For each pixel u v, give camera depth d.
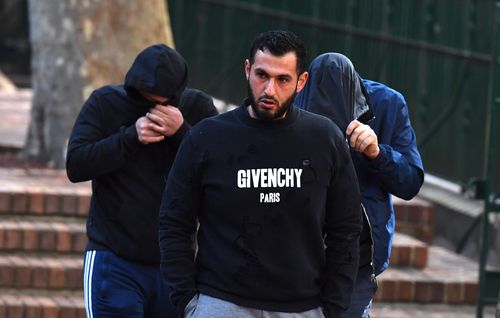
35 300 21.72
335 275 12.23
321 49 36.09
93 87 27.77
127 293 14.62
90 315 14.85
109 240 14.69
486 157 22.31
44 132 28.16
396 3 32.34
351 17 34.56
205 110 15.06
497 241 26.58
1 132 33.44
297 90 12.04
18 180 24.94
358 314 13.77
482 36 28.91
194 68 43.25
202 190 12.11
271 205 11.86
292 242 11.93
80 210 23.48
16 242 22.66
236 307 11.91
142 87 14.21
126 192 14.63
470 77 29.20
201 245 12.16
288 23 37.97
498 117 27.11
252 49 11.80
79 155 14.46
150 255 14.68
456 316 23.03
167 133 14.35
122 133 14.40
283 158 11.91
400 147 14.15
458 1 29.78
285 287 11.95
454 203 28.95
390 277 23.28
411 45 31.44
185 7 44.06
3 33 68.19
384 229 13.96
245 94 39.31
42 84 28.14
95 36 27.75
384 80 32.53
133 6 27.80
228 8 41.28
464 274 24.02
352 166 12.29
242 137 11.94
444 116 30.06
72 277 22.17
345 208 12.24
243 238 11.88
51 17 27.80
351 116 13.85
